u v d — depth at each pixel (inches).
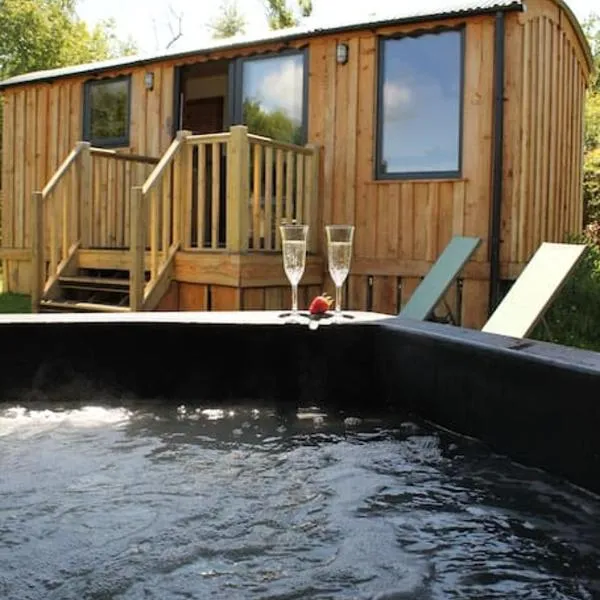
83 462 94.8
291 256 134.3
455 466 94.3
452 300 262.5
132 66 329.4
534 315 186.9
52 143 361.7
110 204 342.0
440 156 268.7
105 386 125.6
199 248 252.4
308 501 82.3
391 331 123.1
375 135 278.4
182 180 256.1
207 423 114.7
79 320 125.0
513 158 255.8
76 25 850.8
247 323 126.6
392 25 269.1
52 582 63.4
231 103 310.8
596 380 81.5
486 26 257.6
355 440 106.0
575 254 202.8
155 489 85.3
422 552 69.9
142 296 244.5
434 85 268.2
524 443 94.0
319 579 64.2
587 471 83.4
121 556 68.3
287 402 126.9
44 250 300.8
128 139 336.5
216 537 72.7
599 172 499.8
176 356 126.6
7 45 738.8
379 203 278.7
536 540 72.5
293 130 297.7
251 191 292.4
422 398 115.6
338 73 285.0
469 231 262.7
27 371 123.7
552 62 283.3
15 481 87.5
